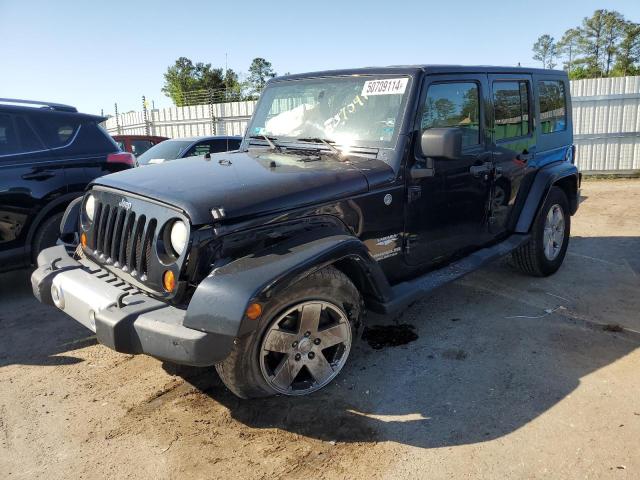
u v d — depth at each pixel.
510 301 4.67
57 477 2.54
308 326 2.95
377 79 3.72
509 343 3.83
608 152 12.91
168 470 2.56
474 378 3.34
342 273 3.03
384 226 3.45
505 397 3.11
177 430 2.88
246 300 2.45
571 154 5.79
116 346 2.65
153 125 19.56
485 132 4.23
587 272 5.46
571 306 4.52
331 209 3.12
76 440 2.82
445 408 3.01
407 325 4.19
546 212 5.02
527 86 4.84
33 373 3.59
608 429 2.77
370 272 3.12
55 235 5.17
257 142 4.24
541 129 5.11
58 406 3.16
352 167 3.37
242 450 2.69
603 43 72.25
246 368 2.76
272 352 2.96
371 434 2.79
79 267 3.38
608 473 2.45
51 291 3.28
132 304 2.75
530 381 3.28
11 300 5.08
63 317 4.61
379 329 4.12
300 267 2.64
